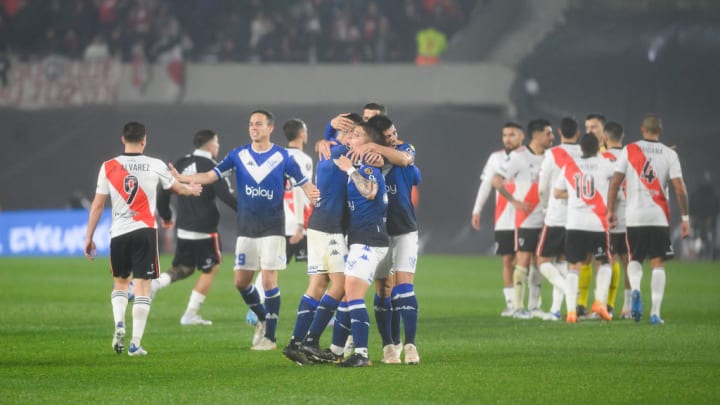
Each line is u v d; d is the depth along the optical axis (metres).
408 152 32.28
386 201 31.31
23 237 105.94
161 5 120.00
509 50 113.56
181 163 45.34
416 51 117.25
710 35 100.69
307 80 112.31
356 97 111.75
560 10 111.31
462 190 105.06
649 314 49.47
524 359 32.88
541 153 49.81
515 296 48.78
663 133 100.62
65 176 110.62
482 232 104.06
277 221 36.03
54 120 112.06
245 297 36.47
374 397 25.98
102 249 103.62
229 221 104.62
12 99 112.69
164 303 55.03
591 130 50.22
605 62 103.31
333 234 32.09
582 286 48.62
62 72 112.75
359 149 31.03
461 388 27.25
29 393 26.53
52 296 57.72
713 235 98.69
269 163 35.84
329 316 31.98
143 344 37.22
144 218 34.38
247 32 119.38
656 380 28.52
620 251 48.16
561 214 47.19
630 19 105.81
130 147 34.72
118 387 27.50
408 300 31.95
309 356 31.83
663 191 44.44
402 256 32.09
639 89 101.62
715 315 48.72
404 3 118.56
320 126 109.75
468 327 43.31
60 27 118.69
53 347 36.03
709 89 99.56
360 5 120.12
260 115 35.84
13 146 111.75
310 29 117.31
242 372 30.17
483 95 109.19
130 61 115.88
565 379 28.72
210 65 113.06
